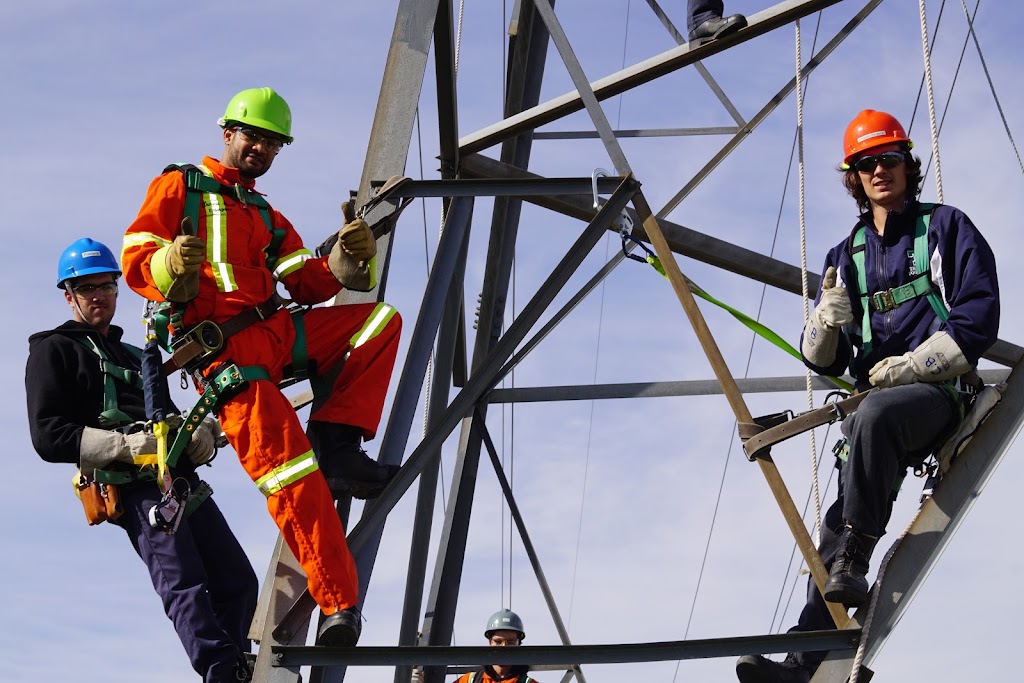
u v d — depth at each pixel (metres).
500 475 8.86
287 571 5.47
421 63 6.63
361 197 6.35
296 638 5.35
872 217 5.76
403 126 6.48
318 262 5.61
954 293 5.46
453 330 8.23
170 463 5.45
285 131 5.59
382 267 6.14
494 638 9.27
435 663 5.31
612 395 8.56
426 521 8.12
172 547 5.64
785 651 5.41
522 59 8.74
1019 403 5.60
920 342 5.50
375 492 5.66
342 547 5.13
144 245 5.22
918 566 5.42
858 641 5.38
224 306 5.25
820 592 5.57
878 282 5.61
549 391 8.67
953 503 5.50
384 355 5.61
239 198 5.48
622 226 6.30
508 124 7.72
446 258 6.37
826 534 5.71
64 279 6.16
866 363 5.65
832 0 7.35
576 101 7.60
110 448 5.69
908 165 5.76
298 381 5.59
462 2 7.73
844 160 5.83
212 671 5.47
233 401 5.21
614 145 6.35
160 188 5.36
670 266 6.07
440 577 8.70
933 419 5.37
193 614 5.54
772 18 7.42
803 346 5.74
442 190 6.22
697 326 5.98
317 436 5.56
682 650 5.37
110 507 5.73
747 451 5.74
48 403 5.82
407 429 5.98
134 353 6.27
